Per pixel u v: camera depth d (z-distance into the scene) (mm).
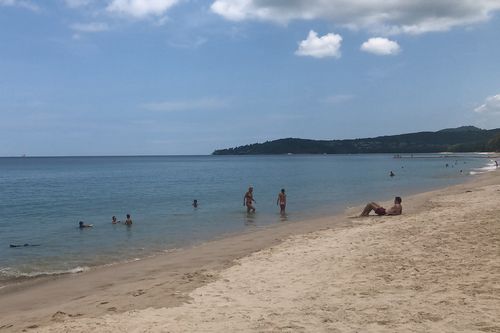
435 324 6395
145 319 7484
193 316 7543
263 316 7312
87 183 67938
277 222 23969
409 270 9797
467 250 11258
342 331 6340
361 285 8945
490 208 19469
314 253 12750
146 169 123250
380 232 15352
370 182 55562
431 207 23328
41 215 31016
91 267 14484
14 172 112188
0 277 13320
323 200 35250
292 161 174250
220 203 35656
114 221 25703
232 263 12469
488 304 7117
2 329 7609
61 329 7168
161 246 18031
